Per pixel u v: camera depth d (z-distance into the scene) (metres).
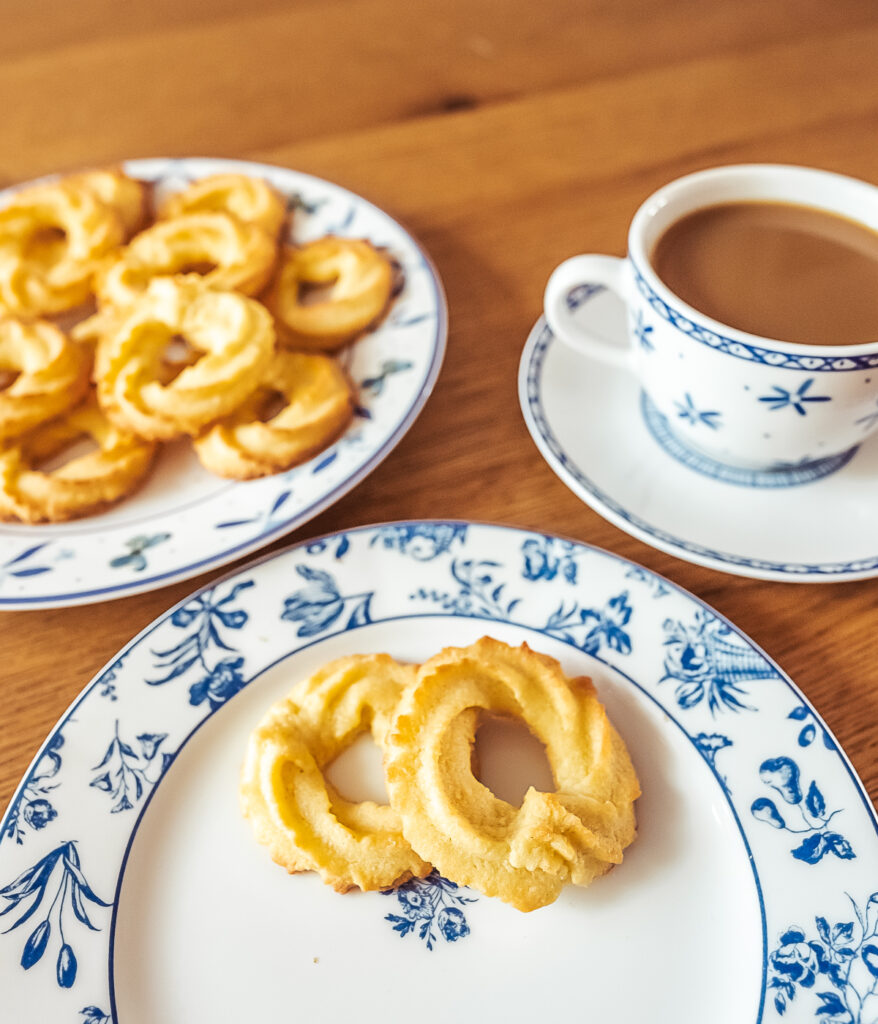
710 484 0.32
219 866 0.26
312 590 0.29
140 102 0.49
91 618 0.30
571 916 0.25
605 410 0.34
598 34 0.51
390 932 0.25
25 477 0.33
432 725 0.26
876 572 0.29
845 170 0.43
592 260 0.32
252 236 0.38
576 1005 0.24
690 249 0.32
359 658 0.28
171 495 0.33
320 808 0.26
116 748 0.27
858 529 0.31
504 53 0.50
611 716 0.28
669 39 0.51
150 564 0.30
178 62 0.51
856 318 0.30
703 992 0.24
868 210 0.32
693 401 0.31
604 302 0.37
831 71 0.48
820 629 0.30
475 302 0.39
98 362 0.36
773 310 0.30
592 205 0.42
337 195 0.42
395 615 0.29
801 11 0.52
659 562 0.31
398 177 0.44
